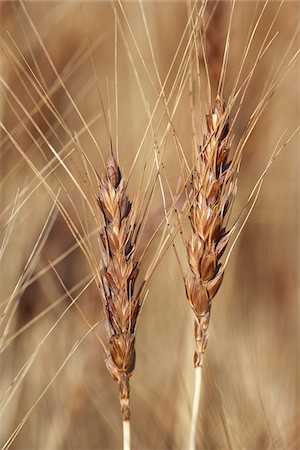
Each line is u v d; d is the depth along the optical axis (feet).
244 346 2.27
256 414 2.12
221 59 1.90
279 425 2.10
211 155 1.70
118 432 2.34
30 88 2.19
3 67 2.14
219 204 1.70
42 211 2.28
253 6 2.18
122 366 1.70
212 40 1.90
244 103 2.12
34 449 2.35
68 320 2.35
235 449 2.08
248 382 2.18
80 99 2.33
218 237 1.71
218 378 2.19
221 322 2.33
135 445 2.31
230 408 2.13
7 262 2.28
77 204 2.26
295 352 2.38
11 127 2.18
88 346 2.38
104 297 1.70
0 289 2.27
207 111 1.71
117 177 1.68
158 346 2.38
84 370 2.38
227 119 1.70
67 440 2.36
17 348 2.35
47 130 2.22
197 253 1.71
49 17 2.30
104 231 1.68
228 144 1.71
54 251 2.29
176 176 2.13
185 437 2.12
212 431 2.12
